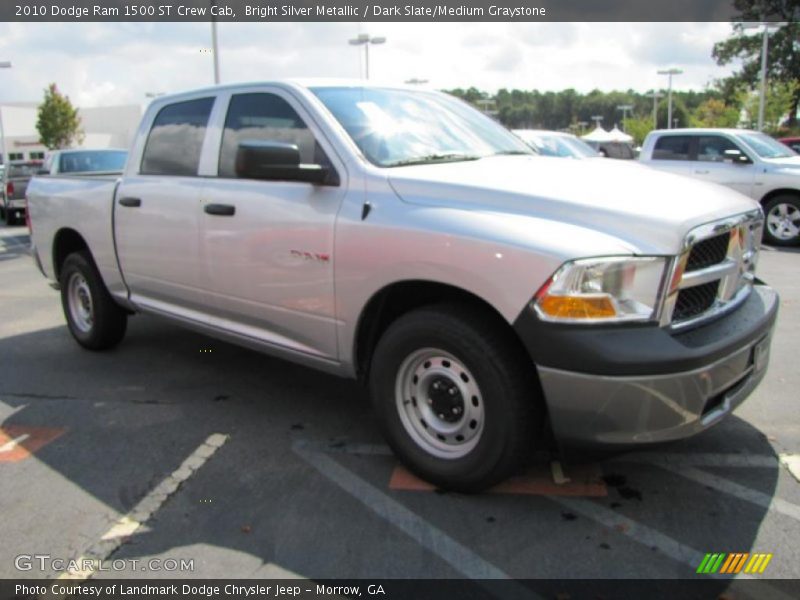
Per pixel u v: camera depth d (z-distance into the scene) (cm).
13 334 647
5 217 1784
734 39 4609
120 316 568
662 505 319
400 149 377
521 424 301
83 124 6194
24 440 407
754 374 331
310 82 405
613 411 277
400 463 367
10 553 294
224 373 521
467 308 313
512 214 303
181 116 466
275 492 340
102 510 326
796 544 288
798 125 4556
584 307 274
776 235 1156
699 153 1238
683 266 287
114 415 443
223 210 407
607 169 370
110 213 508
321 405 455
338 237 347
